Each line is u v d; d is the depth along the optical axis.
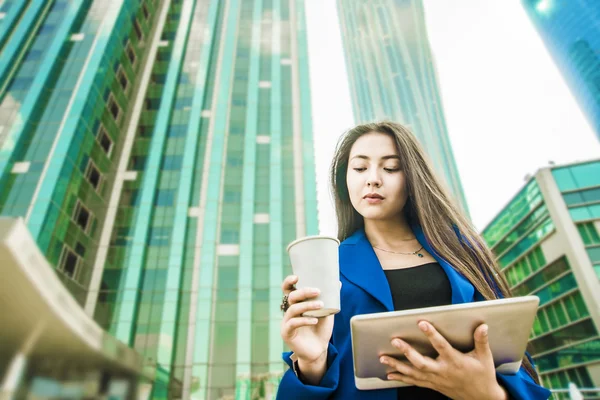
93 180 22.08
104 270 19.95
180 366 17.72
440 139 78.44
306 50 32.56
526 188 41.50
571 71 61.72
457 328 0.98
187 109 27.78
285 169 25.12
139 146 25.25
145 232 21.45
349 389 1.23
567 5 61.28
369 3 108.50
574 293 33.94
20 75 23.12
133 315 18.59
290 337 1.07
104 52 24.75
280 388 1.19
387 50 96.62
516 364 1.09
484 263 1.65
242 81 29.84
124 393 13.95
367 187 1.67
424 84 88.56
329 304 1.03
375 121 1.91
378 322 0.99
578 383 32.94
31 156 20.03
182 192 23.47
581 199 36.22
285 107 28.39
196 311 19.30
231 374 17.69
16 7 26.39
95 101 23.23
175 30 33.00
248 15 34.97
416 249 1.64
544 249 38.16
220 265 20.98
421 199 1.64
